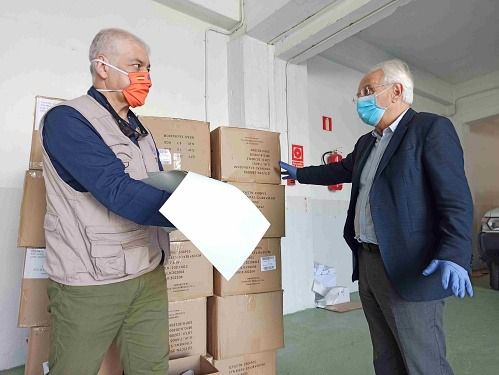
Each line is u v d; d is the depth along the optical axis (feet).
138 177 3.26
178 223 2.41
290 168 6.02
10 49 7.13
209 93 9.91
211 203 2.56
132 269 3.12
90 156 2.76
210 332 5.34
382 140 4.23
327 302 10.97
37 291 4.55
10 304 6.79
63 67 7.70
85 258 2.96
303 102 11.21
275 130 10.37
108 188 2.69
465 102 17.19
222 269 2.49
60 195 3.00
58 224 2.98
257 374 5.46
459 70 15.89
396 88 4.13
